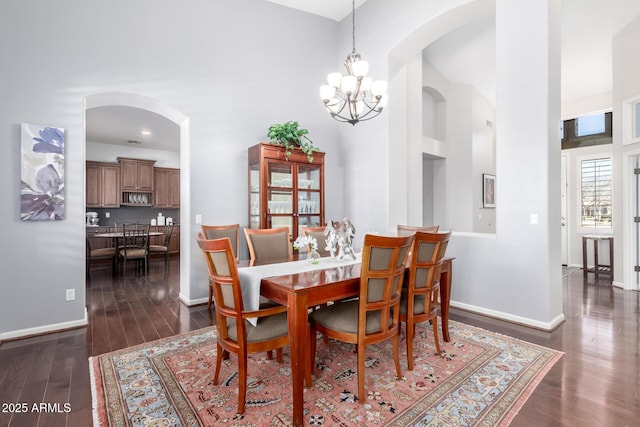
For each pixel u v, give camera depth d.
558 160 3.01
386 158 4.19
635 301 3.76
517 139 3.05
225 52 3.98
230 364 2.28
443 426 1.61
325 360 2.34
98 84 3.18
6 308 2.75
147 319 3.25
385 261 1.87
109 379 2.07
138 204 7.64
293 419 1.63
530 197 2.96
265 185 3.81
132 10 3.37
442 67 5.64
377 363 2.29
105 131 6.42
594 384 1.98
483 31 4.52
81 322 3.04
